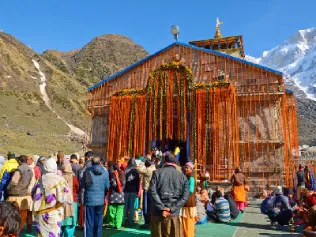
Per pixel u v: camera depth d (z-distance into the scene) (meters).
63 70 151.12
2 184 8.01
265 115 17.95
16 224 2.73
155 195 5.74
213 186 15.85
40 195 6.04
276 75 18.08
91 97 22.28
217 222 10.70
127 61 188.62
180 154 20.17
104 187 7.51
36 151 52.56
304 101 131.88
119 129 19.61
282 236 8.66
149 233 8.79
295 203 12.50
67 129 90.31
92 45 193.62
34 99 100.88
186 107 18.27
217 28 31.73
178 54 20.47
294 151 22.66
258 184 17.42
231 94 17.53
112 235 8.45
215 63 19.53
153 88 19.30
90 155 10.16
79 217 9.28
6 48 119.06
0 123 67.00
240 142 17.88
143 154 18.66
